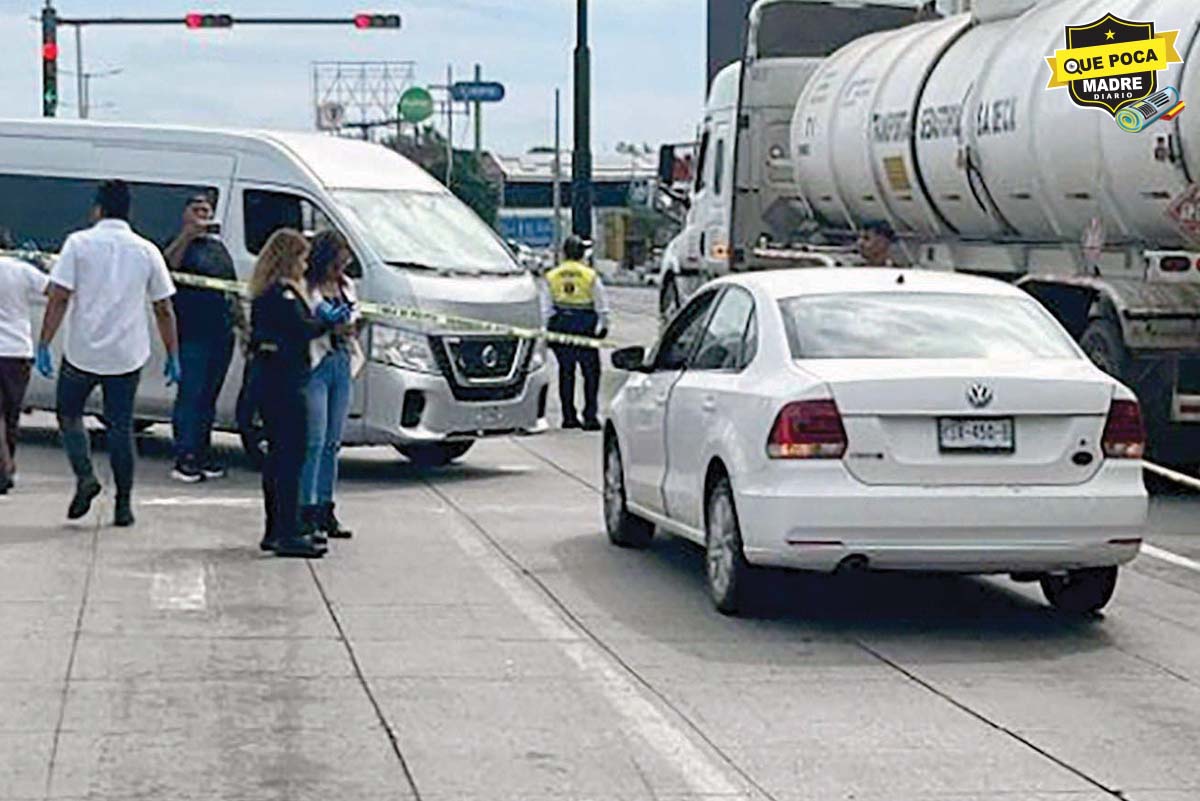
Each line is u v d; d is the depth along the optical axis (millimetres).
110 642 16047
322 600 18062
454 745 13148
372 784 12219
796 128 37438
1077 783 12477
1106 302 25766
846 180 34750
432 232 28188
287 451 20172
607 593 18656
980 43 30078
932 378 16375
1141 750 13312
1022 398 16453
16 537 21031
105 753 12812
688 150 45344
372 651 15961
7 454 24141
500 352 27531
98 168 28703
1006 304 18359
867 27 39562
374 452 30391
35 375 28016
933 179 30953
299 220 27547
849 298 18094
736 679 15242
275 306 19984
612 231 115438
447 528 22562
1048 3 28469
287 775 12391
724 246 40000
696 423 18344
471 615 17516
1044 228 28703
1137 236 26125
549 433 33656
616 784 12305
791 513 16344
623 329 61281
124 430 21672
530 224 108875
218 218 27859
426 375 26703
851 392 16344
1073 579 17672
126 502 21891
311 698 14375
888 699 14680
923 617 17844
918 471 16344
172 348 21891
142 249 21469
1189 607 18484
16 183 29078
